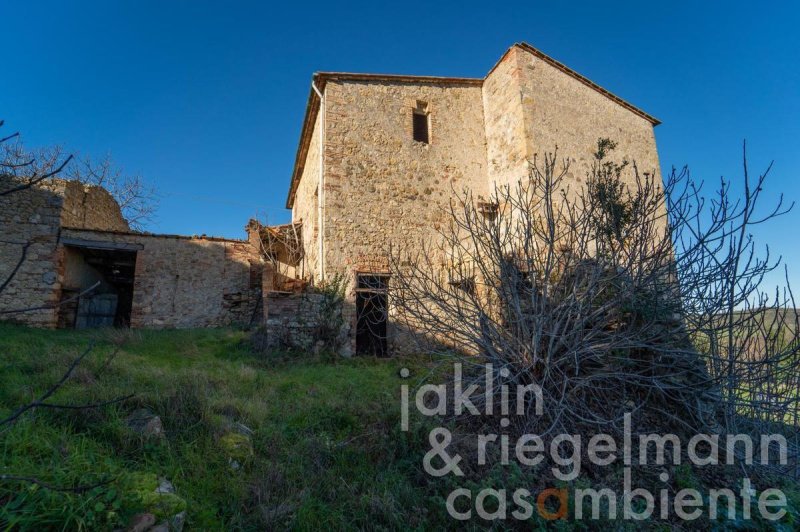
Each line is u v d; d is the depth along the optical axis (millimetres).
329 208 8867
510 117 9406
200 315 10859
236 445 3279
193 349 7469
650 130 11266
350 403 4535
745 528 3070
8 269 9203
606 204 4930
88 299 10930
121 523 2107
